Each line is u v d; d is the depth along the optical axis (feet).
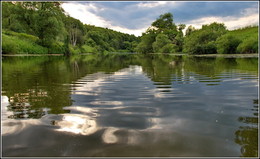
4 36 84.33
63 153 4.78
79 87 12.75
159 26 204.95
